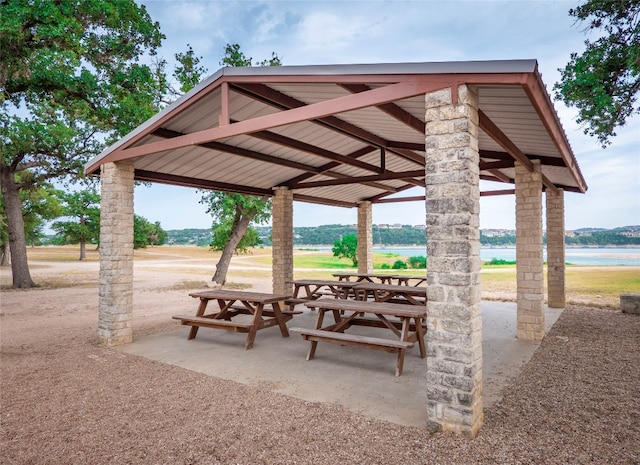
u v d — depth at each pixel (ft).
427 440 9.66
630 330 22.53
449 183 10.12
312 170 28.14
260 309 19.43
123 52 44.52
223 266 49.34
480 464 8.54
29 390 13.48
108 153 19.99
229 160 24.64
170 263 99.30
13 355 18.03
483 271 68.74
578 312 28.37
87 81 39.83
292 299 25.49
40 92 42.24
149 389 13.50
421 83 10.68
